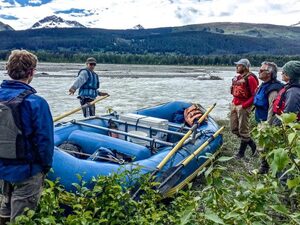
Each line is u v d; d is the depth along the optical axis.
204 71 94.06
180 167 6.29
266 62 7.19
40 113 3.98
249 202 2.96
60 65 105.31
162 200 6.11
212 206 3.30
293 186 2.82
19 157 3.95
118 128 8.59
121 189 4.60
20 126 3.94
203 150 7.52
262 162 6.99
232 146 10.46
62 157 5.66
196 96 31.12
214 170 3.28
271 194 3.09
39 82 41.59
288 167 3.07
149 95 30.48
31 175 4.04
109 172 5.59
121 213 4.43
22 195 4.11
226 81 53.25
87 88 10.93
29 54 4.18
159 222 4.45
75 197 4.67
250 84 8.69
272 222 3.00
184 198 4.29
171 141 8.66
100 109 21.00
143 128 8.23
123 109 21.27
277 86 7.02
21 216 3.65
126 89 35.44
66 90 32.41
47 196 4.25
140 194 5.29
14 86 4.07
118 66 114.38
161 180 5.91
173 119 10.73
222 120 15.50
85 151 7.05
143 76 60.72
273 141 3.21
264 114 7.29
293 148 2.73
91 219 4.05
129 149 6.72
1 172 4.01
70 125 7.96
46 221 3.66
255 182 3.18
